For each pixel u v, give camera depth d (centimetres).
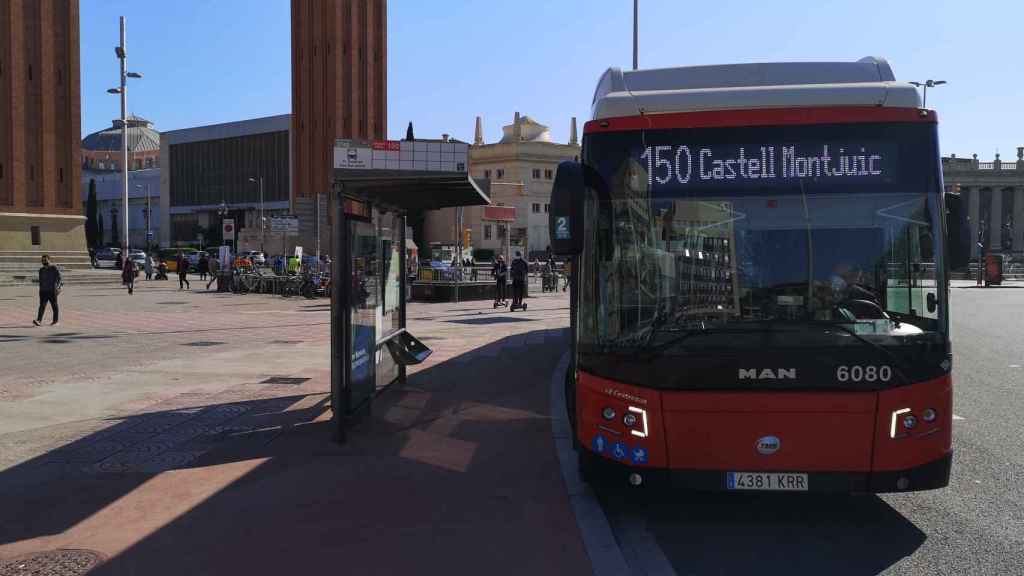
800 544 497
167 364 1255
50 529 504
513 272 2483
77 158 4994
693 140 522
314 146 6438
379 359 930
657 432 491
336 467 651
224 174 11412
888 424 477
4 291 3494
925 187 504
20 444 724
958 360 1394
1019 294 3919
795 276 499
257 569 436
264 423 816
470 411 892
